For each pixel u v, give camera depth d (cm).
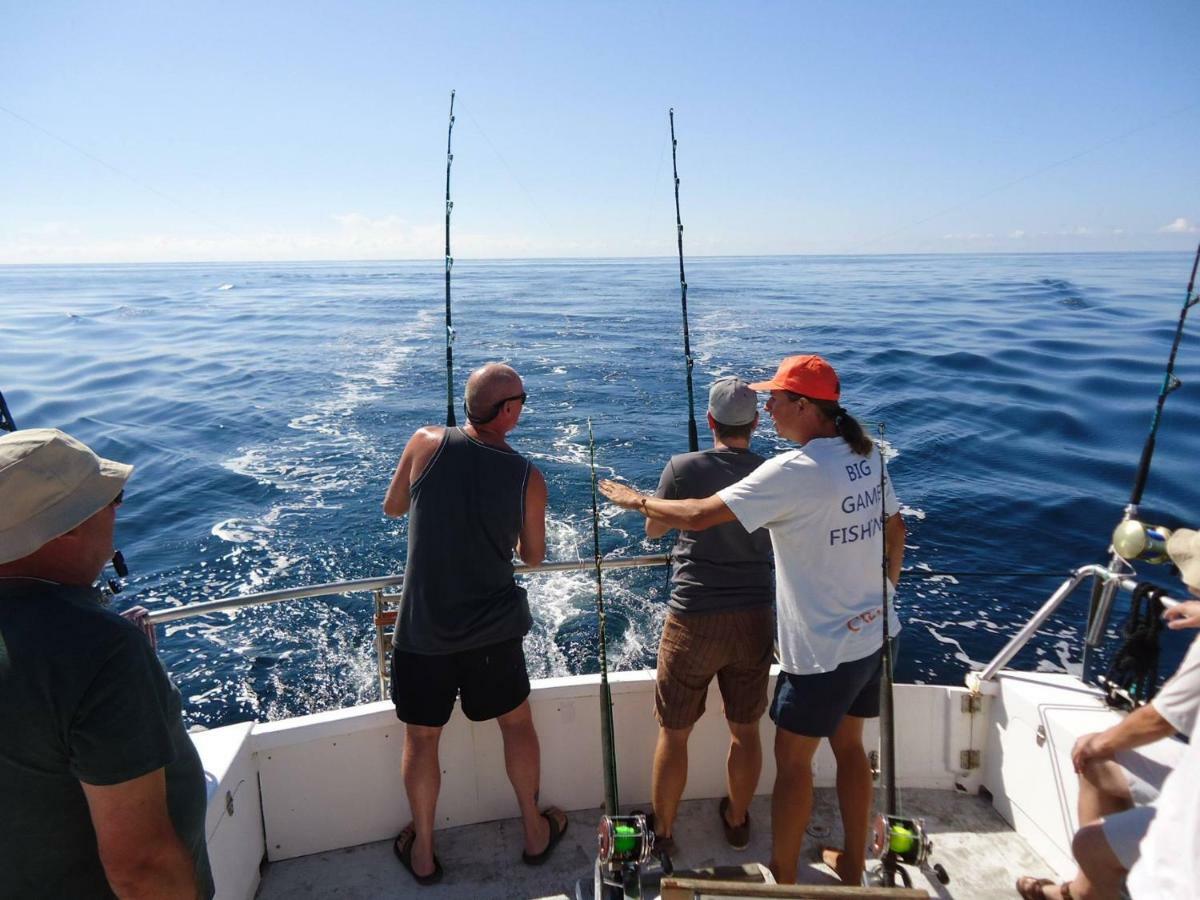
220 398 1523
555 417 1313
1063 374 1490
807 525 173
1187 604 171
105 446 1190
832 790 239
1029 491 905
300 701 575
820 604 177
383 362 1930
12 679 96
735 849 216
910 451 1055
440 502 192
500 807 229
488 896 203
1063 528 813
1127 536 202
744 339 2147
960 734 233
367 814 219
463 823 227
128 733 101
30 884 104
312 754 211
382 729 216
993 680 230
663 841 212
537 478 200
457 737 221
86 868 106
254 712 563
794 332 2273
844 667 178
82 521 107
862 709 194
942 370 1587
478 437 197
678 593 202
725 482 193
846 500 173
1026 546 779
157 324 2909
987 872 207
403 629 197
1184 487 903
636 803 234
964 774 235
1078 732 198
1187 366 1527
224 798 186
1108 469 966
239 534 850
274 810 211
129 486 1003
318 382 1669
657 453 1110
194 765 125
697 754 234
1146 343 1853
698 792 237
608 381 1612
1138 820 155
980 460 1013
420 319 2961
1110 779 177
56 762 100
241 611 687
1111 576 212
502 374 196
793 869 193
